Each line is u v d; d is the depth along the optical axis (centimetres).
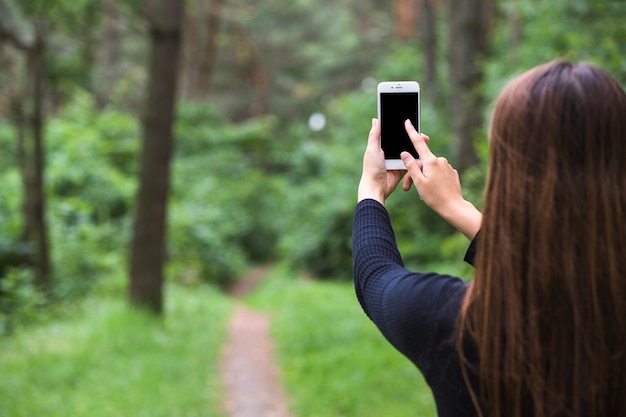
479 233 137
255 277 2352
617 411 126
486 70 1080
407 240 1669
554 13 776
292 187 2823
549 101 128
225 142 2969
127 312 1121
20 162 1240
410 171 156
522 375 126
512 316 126
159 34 1139
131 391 738
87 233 1525
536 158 129
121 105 2880
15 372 772
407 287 137
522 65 884
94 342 931
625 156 128
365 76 4103
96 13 1200
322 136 3284
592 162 127
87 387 747
